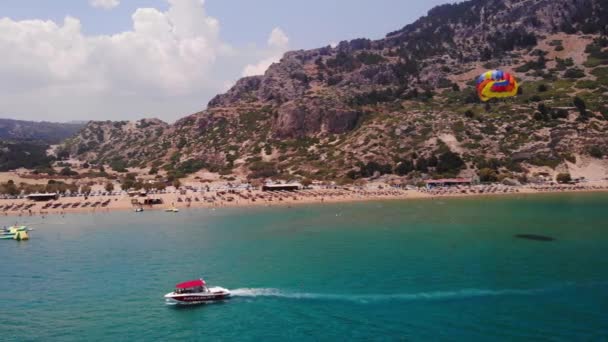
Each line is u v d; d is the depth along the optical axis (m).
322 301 60.03
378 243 94.44
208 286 66.75
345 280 68.62
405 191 189.88
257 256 85.75
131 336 50.62
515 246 88.06
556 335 48.31
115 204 174.00
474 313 54.88
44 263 83.69
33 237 112.50
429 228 110.31
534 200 160.62
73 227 128.12
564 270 71.12
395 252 85.75
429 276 69.56
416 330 50.41
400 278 68.88
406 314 55.06
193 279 71.25
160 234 112.88
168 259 84.88
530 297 59.78
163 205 172.88
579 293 60.84
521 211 134.62
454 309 56.31
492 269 72.56
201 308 58.44
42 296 64.25
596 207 139.00
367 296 61.47
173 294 60.00
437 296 60.88
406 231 107.38
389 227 113.88
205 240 103.38
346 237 102.38
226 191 198.12
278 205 172.00
